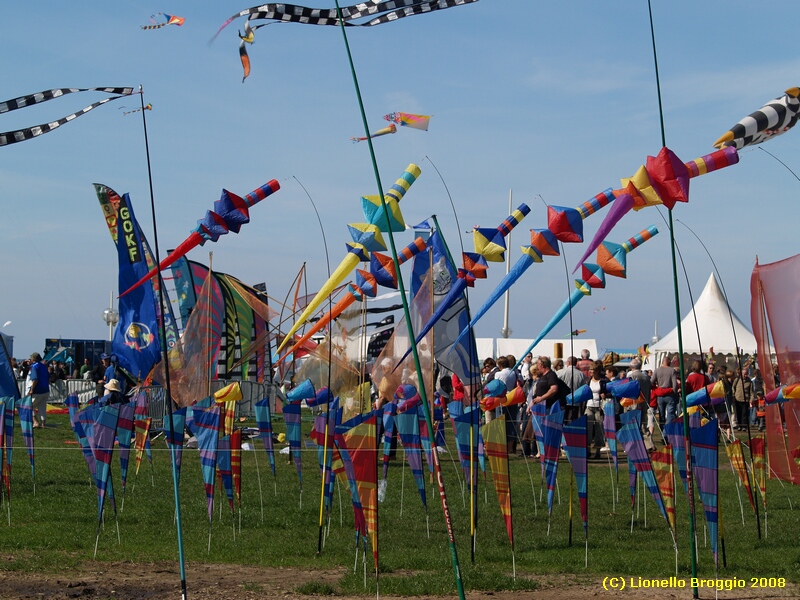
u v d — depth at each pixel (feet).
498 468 33.22
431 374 42.32
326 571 33.99
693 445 31.99
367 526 30.58
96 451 37.09
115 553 36.58
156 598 29.68
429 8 25.48
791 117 28.53
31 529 41.22
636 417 36.70
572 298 43.27
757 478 42.27
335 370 50.57
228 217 33.04
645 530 42.78
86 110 30.53
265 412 51.03
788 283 41.57
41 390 88.84
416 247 39.58
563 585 31.60
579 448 36.11
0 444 46.09
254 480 58.08
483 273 34.96
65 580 32.09
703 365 40.73
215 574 33.35
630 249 41.83
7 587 30.91
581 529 42.83
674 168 28.94
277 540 39.45
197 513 45.88
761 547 38.73
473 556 35.29
